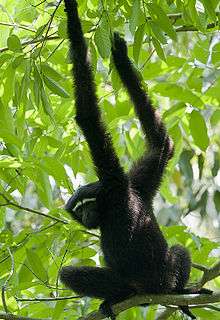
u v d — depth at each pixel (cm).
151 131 1378
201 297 1191
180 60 1548
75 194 1377
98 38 1119
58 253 1496
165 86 1490
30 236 1400
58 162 1312
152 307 1395
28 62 1167
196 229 2433
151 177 1365
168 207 2267
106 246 1341
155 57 1862
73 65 1266
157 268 1293
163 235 1348
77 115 1309
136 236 1309
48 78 1159
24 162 1314
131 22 1081
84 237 1480
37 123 1496
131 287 1318
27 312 1401
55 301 1413
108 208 1338
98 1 1227
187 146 2030
